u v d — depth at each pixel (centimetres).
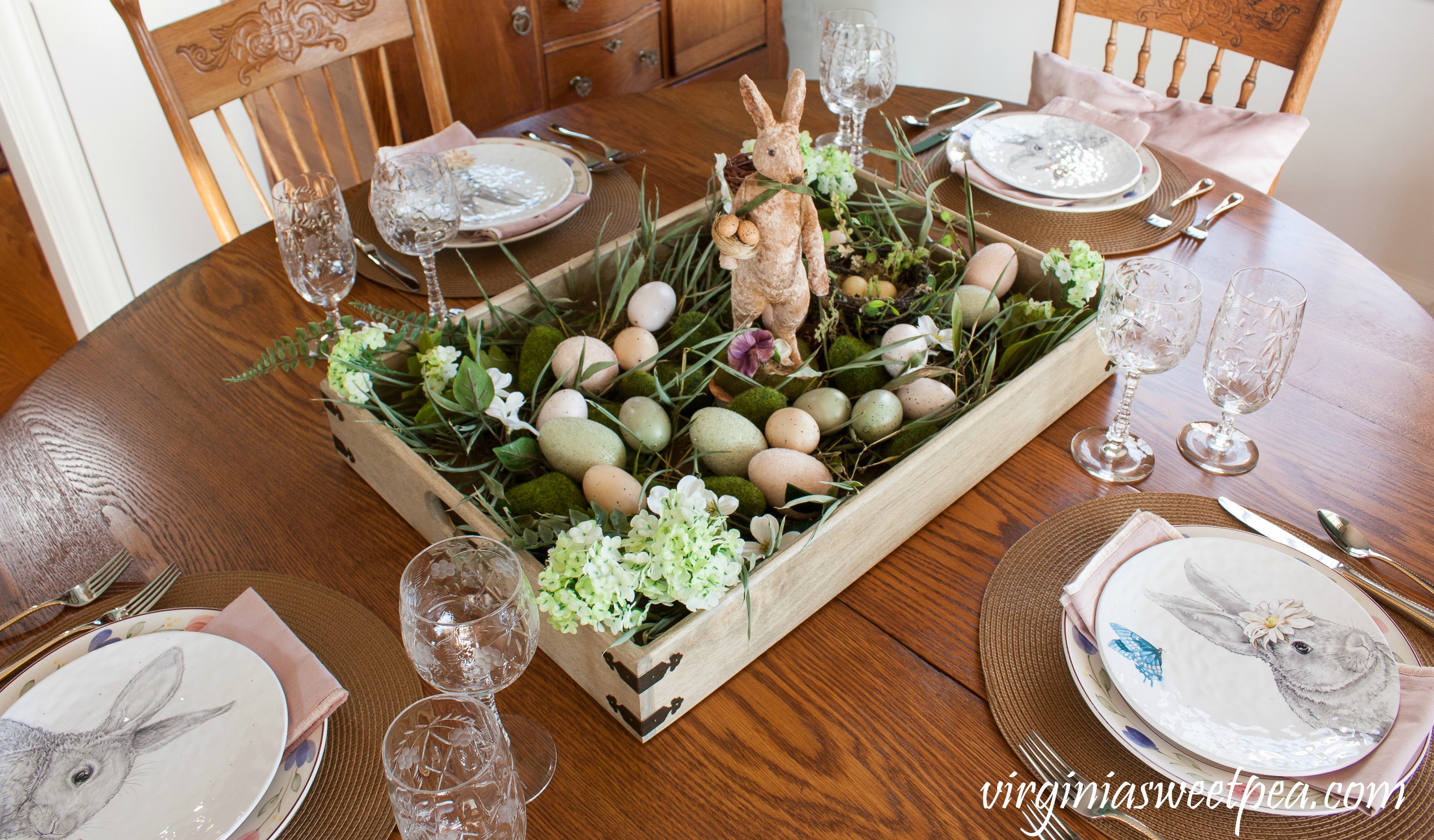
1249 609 73
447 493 77
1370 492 90
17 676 70
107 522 87
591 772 68
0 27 197
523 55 228
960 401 93
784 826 65
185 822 60
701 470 87
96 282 236
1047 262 103
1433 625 75
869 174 122
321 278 99
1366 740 64
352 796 66
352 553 85
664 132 154
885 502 79
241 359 108
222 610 75
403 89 211
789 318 96
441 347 88
